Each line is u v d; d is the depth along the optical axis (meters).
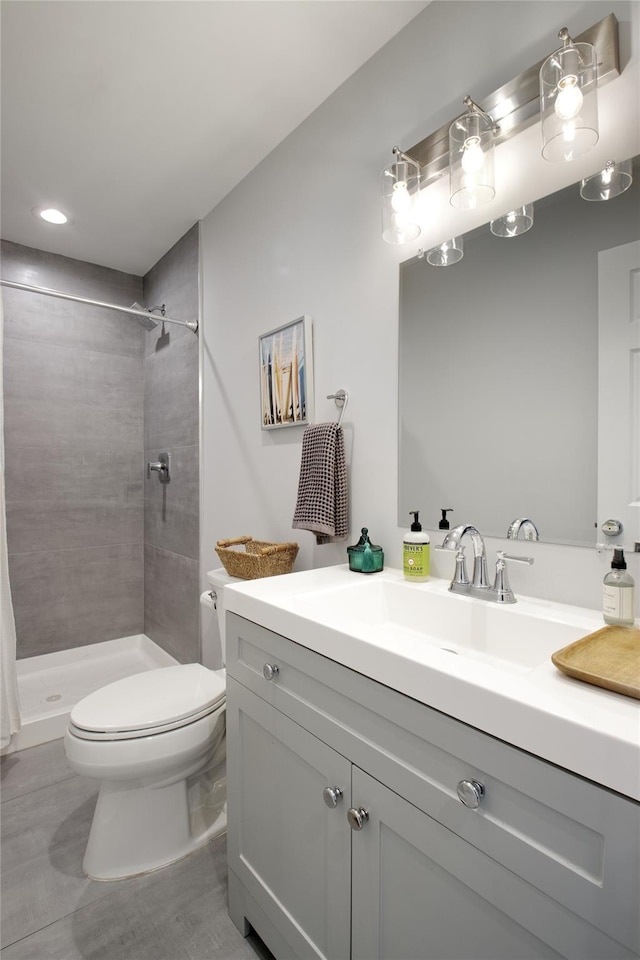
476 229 1.23
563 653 0.73
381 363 1.48
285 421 1.84
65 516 2.88
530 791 0.60
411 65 1.39
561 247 1.07
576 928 0.56
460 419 1.26
